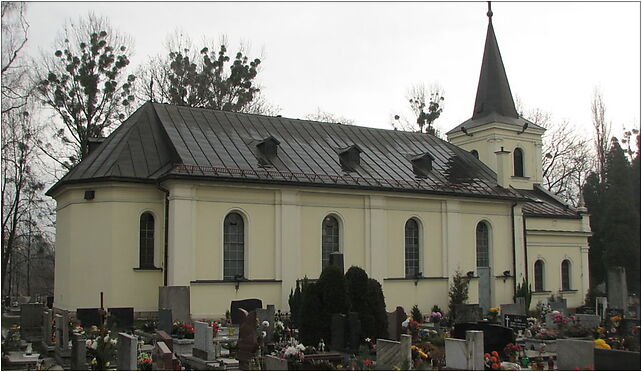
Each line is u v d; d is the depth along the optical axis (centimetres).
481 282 3994
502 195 4047
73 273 3136
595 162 6178
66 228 3244
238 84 5588
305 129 3938
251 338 2083
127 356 1883
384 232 3616
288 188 3322
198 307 3036
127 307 2914
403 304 3638
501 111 4712
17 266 6122
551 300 3962
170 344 2073
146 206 3134
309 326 2372
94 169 3145
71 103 4703
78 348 2053
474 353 1928
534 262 4347
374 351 2238
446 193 3803
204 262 3083
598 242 5331
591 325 2808
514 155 4691
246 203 3222
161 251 3142
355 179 3541
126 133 3350
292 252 3316
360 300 2414
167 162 3244
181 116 3547
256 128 3719
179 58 5388
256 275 3219
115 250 3059
